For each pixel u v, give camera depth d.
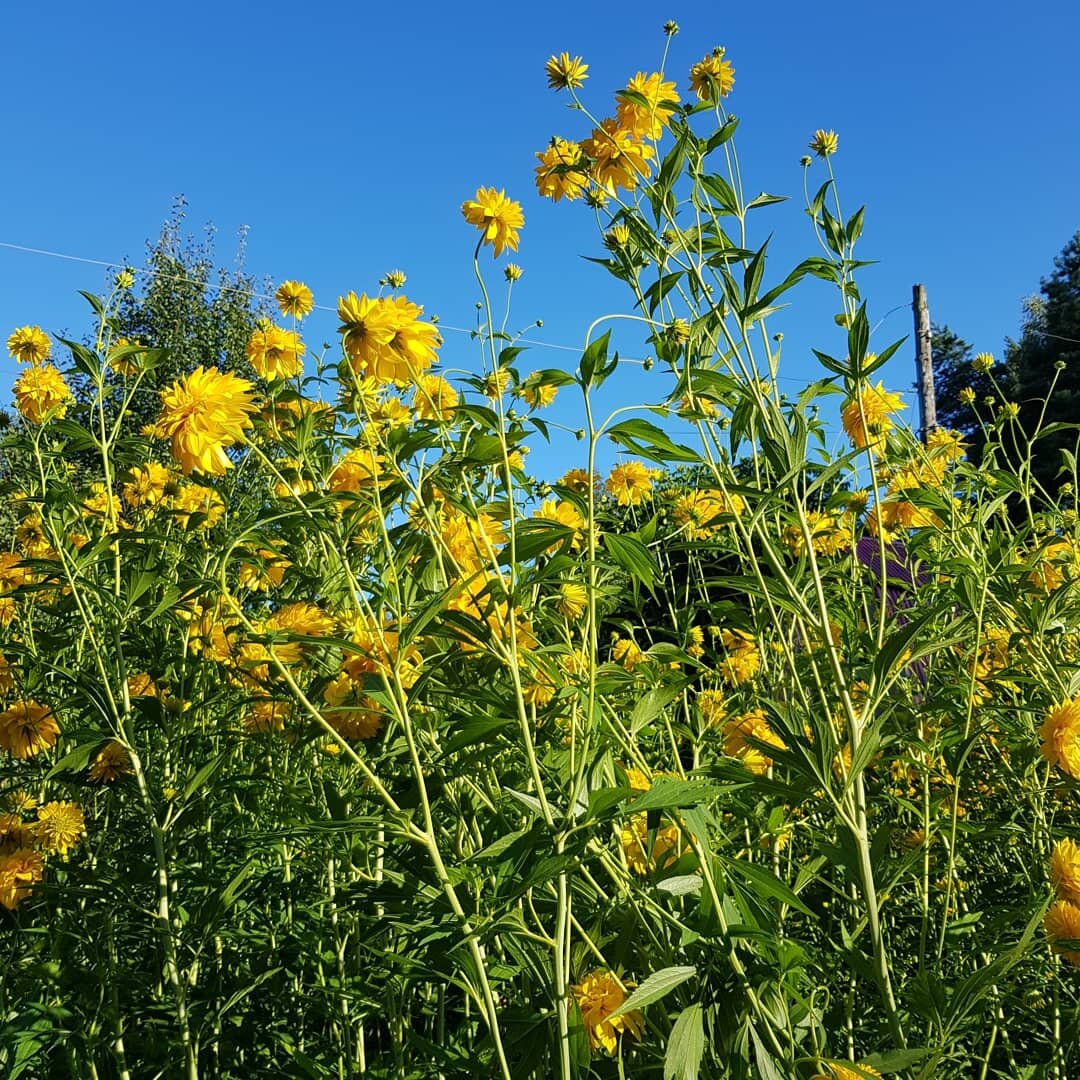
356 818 1.69
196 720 2.75
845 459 2.11
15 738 2.91
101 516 3.01
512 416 2.23
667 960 1.83
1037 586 3.19
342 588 2.54
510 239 2.61
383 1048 2.94
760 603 2.57
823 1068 1.71
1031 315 23.16
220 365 13.66
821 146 3.04
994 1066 2.51
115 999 2.41
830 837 2.30
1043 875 2.47
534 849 1.69
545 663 1.92
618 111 2.70
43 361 3.69
